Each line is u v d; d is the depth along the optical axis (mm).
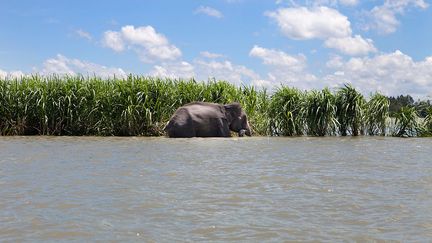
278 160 9703
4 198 5793
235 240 4230
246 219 4906
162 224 4723
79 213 5121
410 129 17844
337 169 8359
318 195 6055
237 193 6172
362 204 5551
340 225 4684
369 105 18047
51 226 4613
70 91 17734
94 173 7816
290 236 4340
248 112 18781
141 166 8703
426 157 10328
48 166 8648
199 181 7055
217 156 10445
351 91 17953
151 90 18188
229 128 17484
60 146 12797
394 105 18188
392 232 4438
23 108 17641
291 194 6121
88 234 4379
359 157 10297
